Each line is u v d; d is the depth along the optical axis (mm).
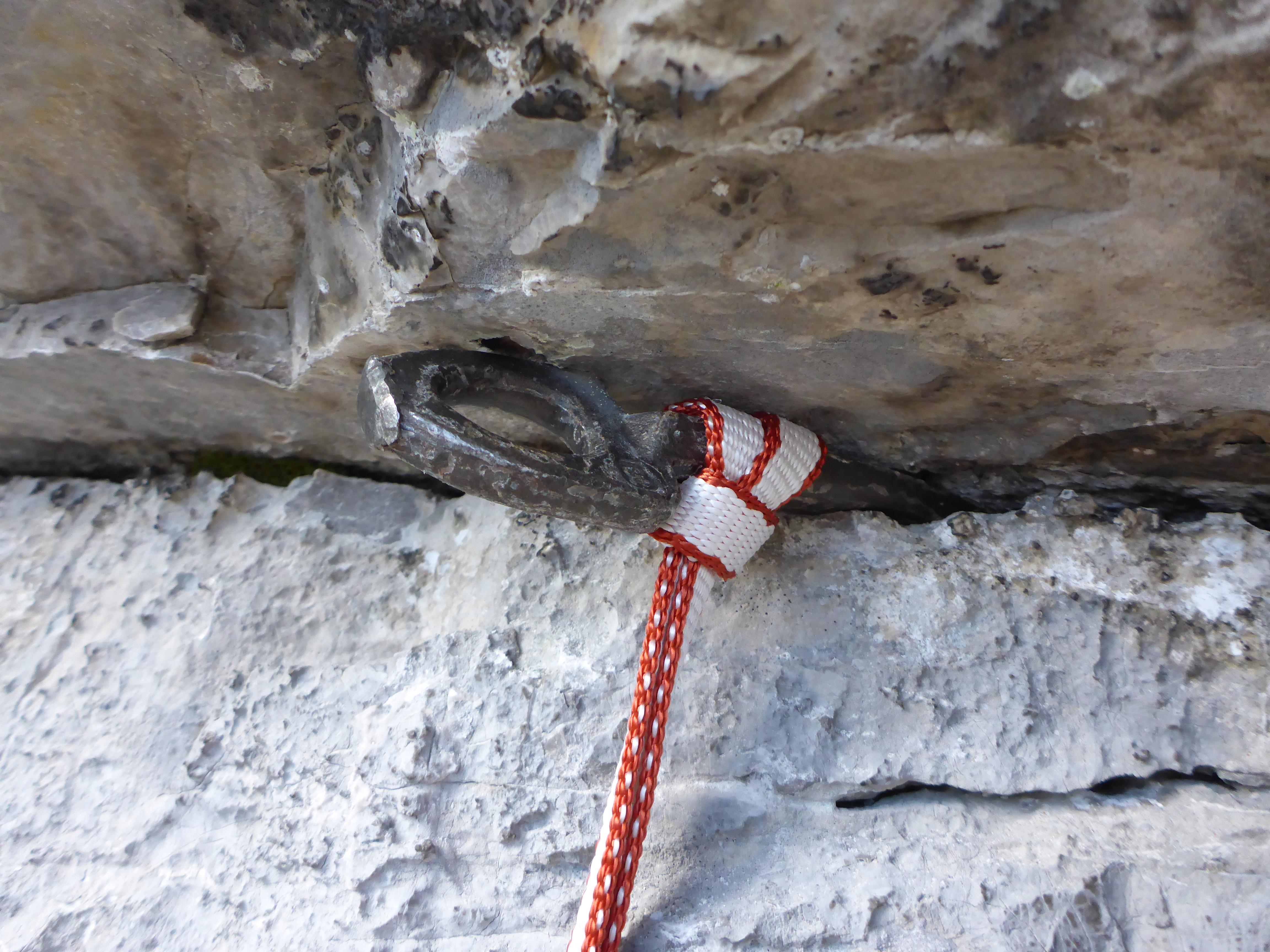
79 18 722
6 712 1054
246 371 992
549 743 964
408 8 617
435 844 915
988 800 947
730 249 687
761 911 868
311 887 907
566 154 647
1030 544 1002
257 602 1103
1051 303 707
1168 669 943
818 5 517
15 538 1172
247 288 979
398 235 751
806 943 851
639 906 878
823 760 948
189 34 726
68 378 1038
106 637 1098
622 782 843
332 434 1145
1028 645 972
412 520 1171
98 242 934
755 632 1010
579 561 1081
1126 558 971
